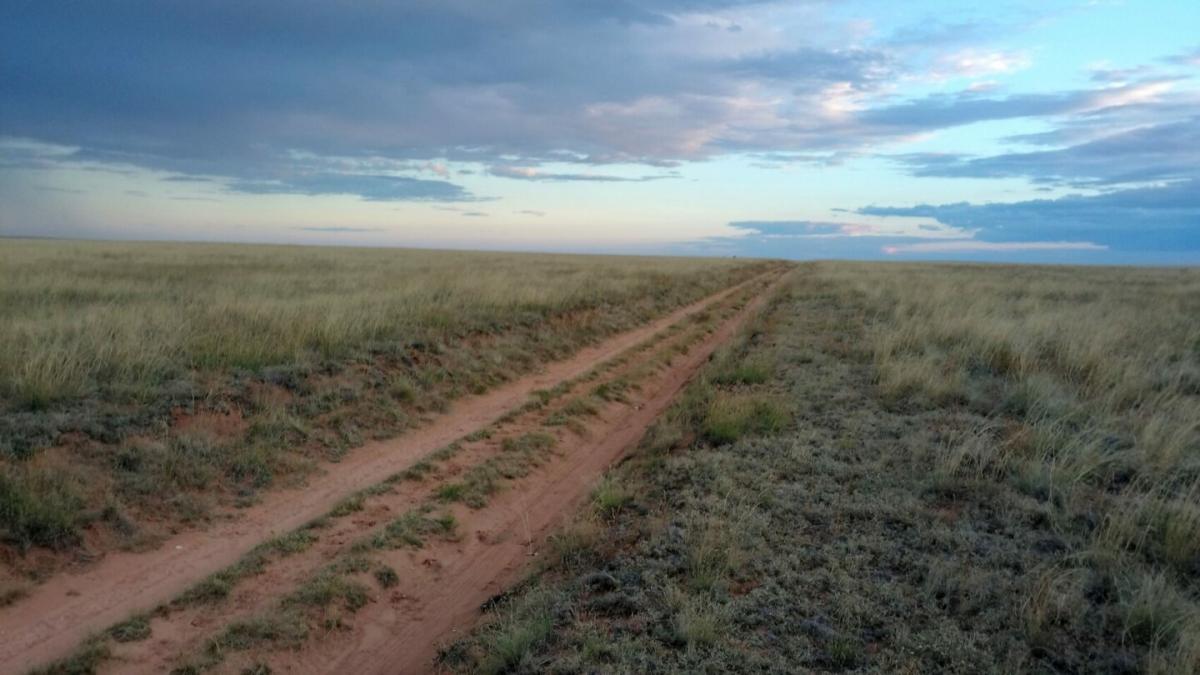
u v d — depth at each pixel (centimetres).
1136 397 1044
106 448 749
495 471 878
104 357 959
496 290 2059
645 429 1116
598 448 1042
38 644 494
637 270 4066
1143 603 486
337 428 972
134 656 487
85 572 590
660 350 1794
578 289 2377
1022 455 784
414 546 680
